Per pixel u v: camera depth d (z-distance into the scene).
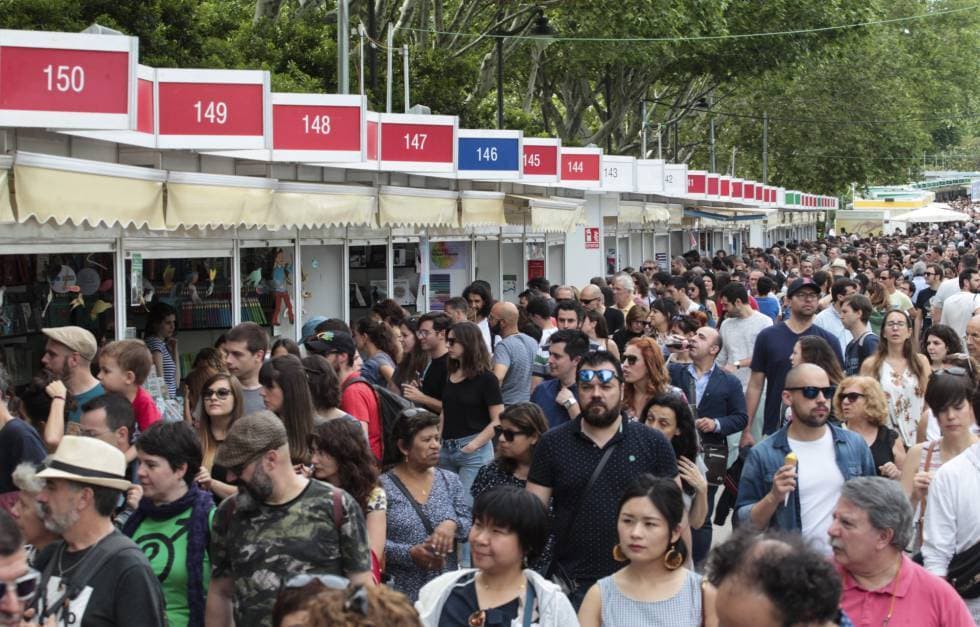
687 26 43.62
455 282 22.59
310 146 13.28
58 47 8.71
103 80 8.80
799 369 7.62
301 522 5.80
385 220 16.05
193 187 11.68
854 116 68.44
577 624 5.75
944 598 5.62
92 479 5.46
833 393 7.61
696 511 7.95
